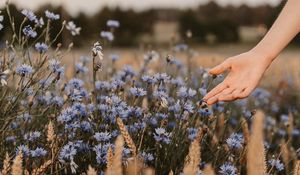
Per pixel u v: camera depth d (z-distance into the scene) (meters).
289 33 1.43
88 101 2.19
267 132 3.05
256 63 1.42
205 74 2.51
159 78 2.08
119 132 1.79
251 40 16.64
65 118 1.78
